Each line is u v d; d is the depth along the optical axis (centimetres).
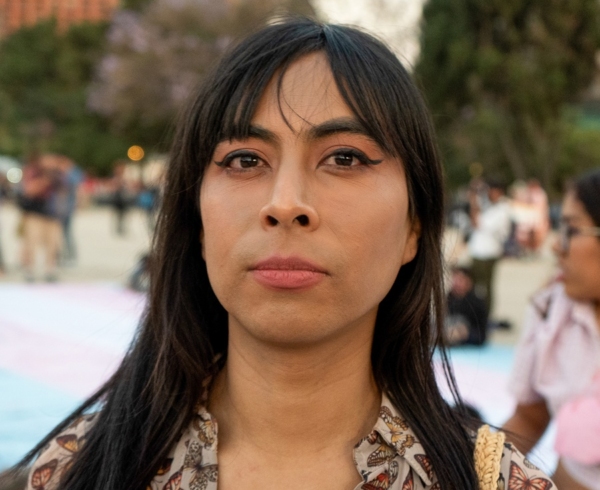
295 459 117
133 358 138
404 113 122
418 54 1777
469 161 2075
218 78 123
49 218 1107
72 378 575
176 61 2444
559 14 1658
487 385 579
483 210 851
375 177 115
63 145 4012
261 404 118
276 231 108
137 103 2611
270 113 114
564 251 224
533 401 236
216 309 136
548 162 1867
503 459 123
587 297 221
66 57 4334
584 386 214
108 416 132
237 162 117
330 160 114
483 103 1820
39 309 878
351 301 110
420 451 119
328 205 110
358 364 120
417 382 130
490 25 1744
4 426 455
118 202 1989
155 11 2512
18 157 4291
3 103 4369
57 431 141
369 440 117
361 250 111
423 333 132
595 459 200
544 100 1714
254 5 2361
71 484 128
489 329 790
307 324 108
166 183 134
